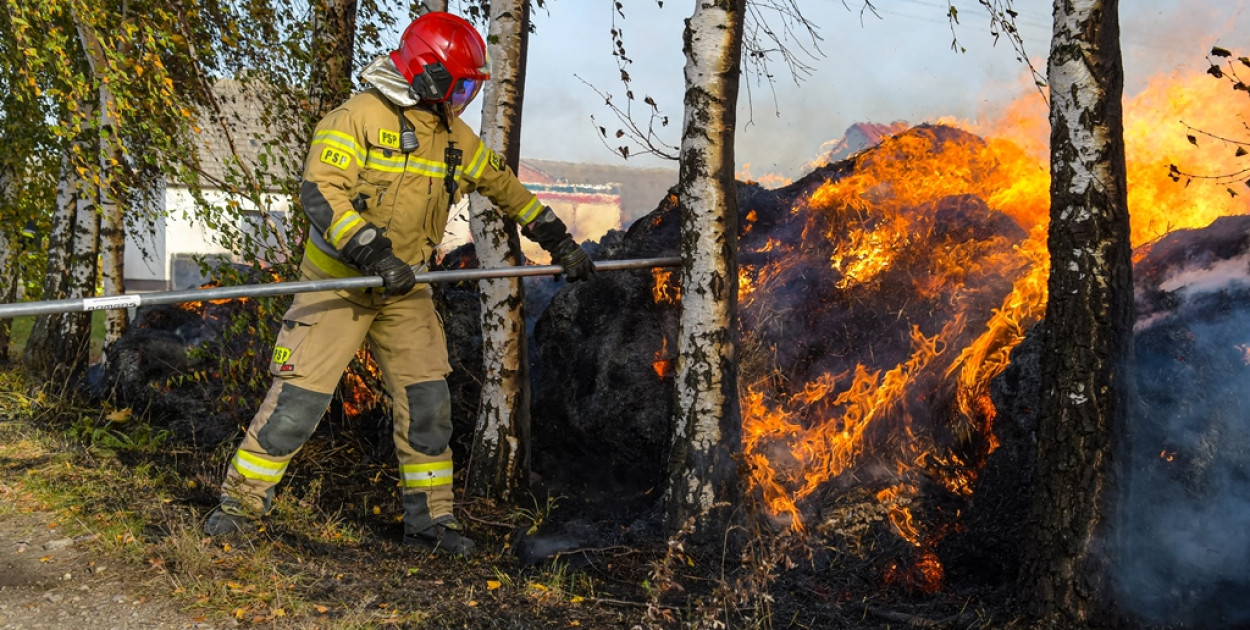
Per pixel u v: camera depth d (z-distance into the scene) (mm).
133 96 5301
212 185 5969
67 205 8047
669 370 5117
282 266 5434
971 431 4215
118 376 6309
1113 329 2941
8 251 9234
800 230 5578
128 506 3977
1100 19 2934
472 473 4812
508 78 4766
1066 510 2953
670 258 4391
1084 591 2910
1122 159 2973
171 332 6590
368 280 3512
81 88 5328
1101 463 2924
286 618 2924
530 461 4922
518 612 3197
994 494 3754
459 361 5633
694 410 3967
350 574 3418
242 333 5961
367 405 5660
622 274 5484
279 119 5582
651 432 4961
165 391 6098
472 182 4012
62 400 6238
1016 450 3732
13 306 2975
